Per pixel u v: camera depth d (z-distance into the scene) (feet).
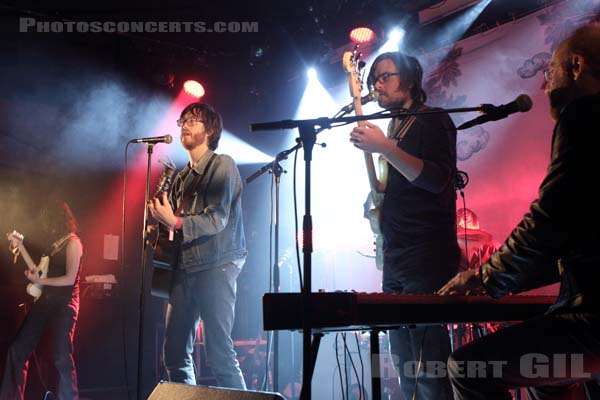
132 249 23.35
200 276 11.29
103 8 21.72
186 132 12.37
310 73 22.88
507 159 18.08
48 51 22.25
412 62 9.17
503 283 5.70
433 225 8.30
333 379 15.89
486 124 18.58
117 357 21.49
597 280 5.11
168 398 8.67
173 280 11.42
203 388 8.38
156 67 23.06
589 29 5.87
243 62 24.40
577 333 5.12
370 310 5.65
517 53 18.19
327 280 22.43
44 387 18.43
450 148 8.48
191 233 11.02
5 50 21.50
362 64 9.66
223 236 11.58
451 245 8.32
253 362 19.24
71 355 15.44
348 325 5.57
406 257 8.39
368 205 10.03
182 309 11.22
